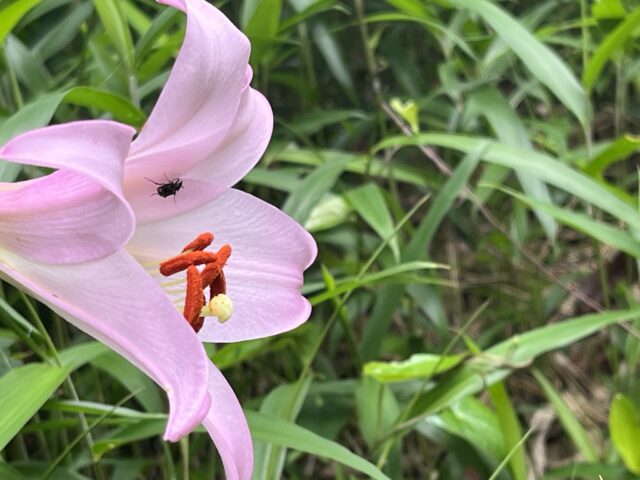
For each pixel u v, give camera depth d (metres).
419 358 0.25
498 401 0.24
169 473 0.25
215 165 0.16
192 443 0.28
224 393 0.14
